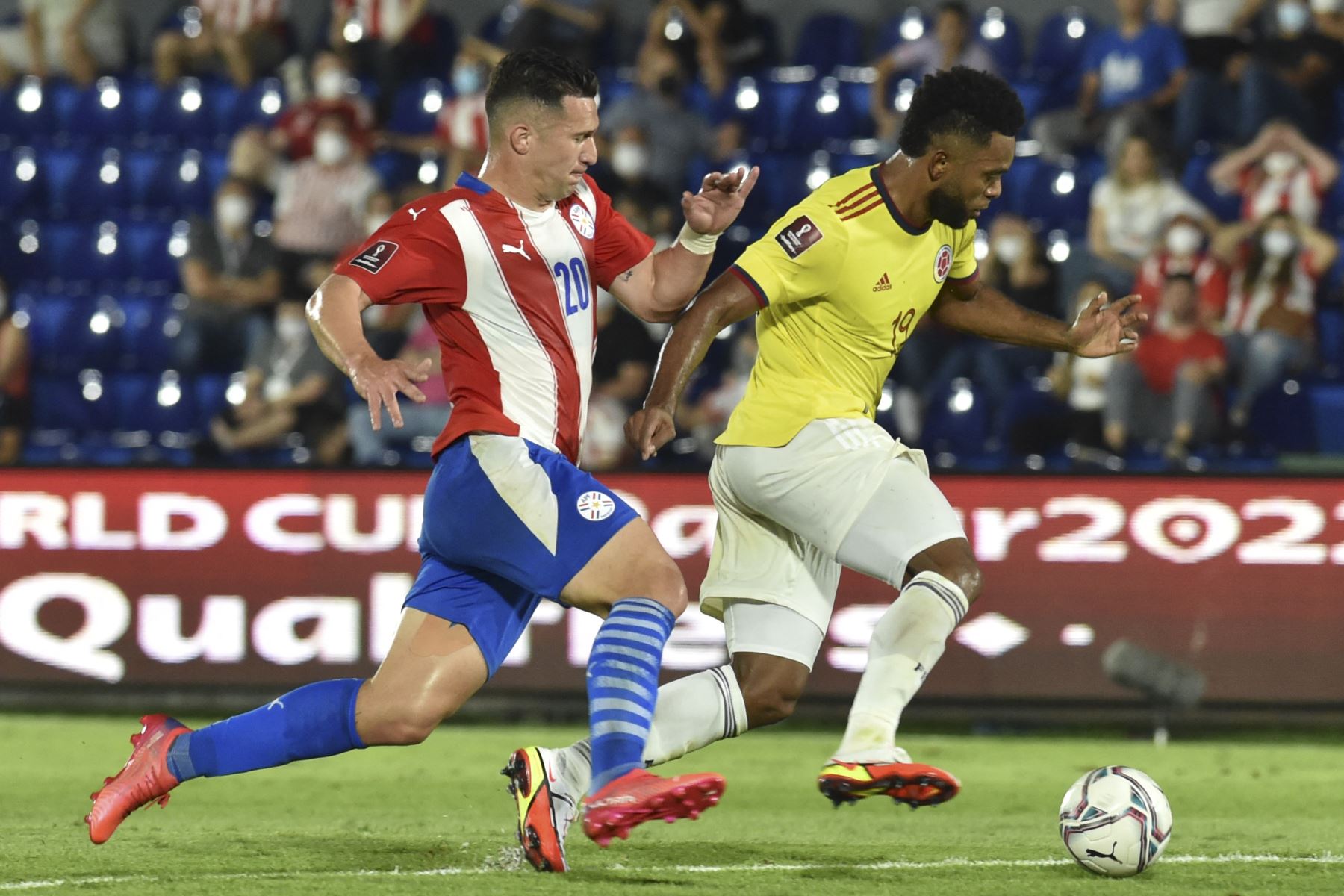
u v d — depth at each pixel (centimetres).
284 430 3541
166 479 2928
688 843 1742
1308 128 4069
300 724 1407
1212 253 3691
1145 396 3412
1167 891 1414
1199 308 3553
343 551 2895
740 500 1608
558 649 2897
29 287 4278
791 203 4172
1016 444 3444
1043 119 4231
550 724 3050
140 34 5028
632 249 1512
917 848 1709
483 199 1430
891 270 1573
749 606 1603
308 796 2195
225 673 2911
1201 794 2280
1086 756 2706
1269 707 2798
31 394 3856
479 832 1822
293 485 2908
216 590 2914
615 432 3384
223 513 2920
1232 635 2808
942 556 1487
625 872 1492
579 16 4497
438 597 1424
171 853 1619
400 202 3975
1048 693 2839
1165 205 3797
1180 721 2822
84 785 2250
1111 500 2834
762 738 2917
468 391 1427
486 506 1387
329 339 1345
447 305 1426
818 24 4659
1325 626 2791
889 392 3512
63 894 1348
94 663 2931
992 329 1734
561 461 1407
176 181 4422
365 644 2891
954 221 1575
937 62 4312
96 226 4312
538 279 1430
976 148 1523
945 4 4281
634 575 1369
